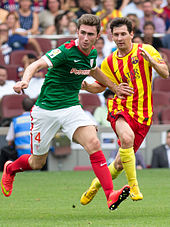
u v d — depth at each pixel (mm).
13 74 39188
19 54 41125
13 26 43781
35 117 15570
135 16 46531
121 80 17156
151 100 16969
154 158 34250
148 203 18875
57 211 16859
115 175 17500
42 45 43188
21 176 29781
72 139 15305
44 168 33406
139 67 16781
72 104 15352
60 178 28641
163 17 50156
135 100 16750
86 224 13359
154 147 35094
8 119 32781
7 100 35281
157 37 45062
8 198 20594
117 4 49281
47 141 15719
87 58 15062
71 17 45344
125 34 16688
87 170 33781
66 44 14758
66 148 33469
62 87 15164
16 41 42375
